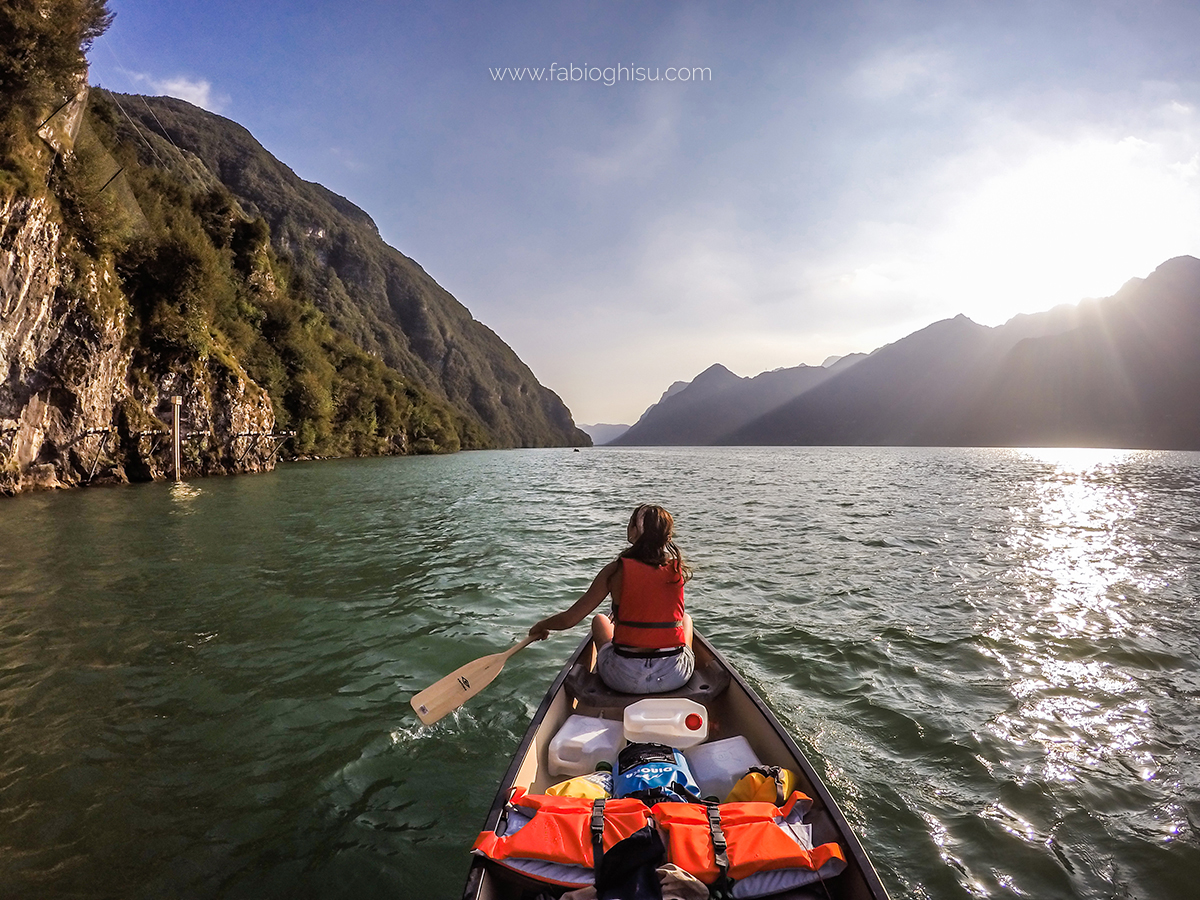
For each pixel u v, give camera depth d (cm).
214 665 500
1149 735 391
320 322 7194
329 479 2680
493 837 223
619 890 193
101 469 2259
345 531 1163
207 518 1344
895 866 274
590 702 349
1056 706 432
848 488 2377
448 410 11819
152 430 2472
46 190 1991
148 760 361
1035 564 898
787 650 538
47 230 1970
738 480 2895
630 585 351
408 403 8006
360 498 1817
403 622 606
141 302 2522
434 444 8206
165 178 5006
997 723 406
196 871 271
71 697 443
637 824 216
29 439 1989
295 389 4744
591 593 361
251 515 1400
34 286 1939
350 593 709
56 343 2036
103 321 2166
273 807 317
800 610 658
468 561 886
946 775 346
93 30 2178
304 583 754
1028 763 358
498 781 340
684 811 225
